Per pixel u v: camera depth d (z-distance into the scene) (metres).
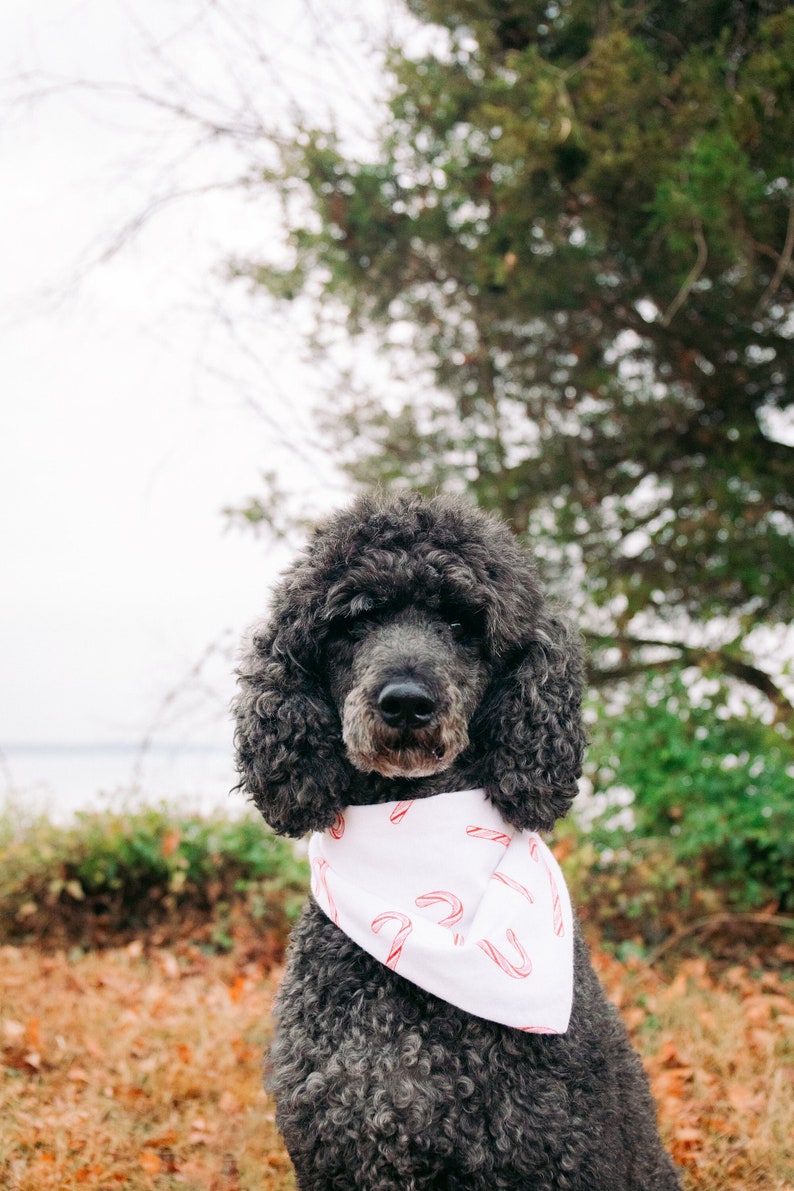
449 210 2.21
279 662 0.94
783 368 2.31
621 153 1.89
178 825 2.14
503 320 2.31
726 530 2.32
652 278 2.16
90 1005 1.53
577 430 2.42
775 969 1.85
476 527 0.97
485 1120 0.83
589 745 0.98
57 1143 1.16
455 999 0.85
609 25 2.10
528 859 0.95
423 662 0.88
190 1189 1.12
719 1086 1.35
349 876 0.93
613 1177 0.85
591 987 0.93
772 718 2.08
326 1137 0.85
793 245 1.97
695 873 1.96
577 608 2.44
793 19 1.73
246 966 1.89
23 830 2.20
